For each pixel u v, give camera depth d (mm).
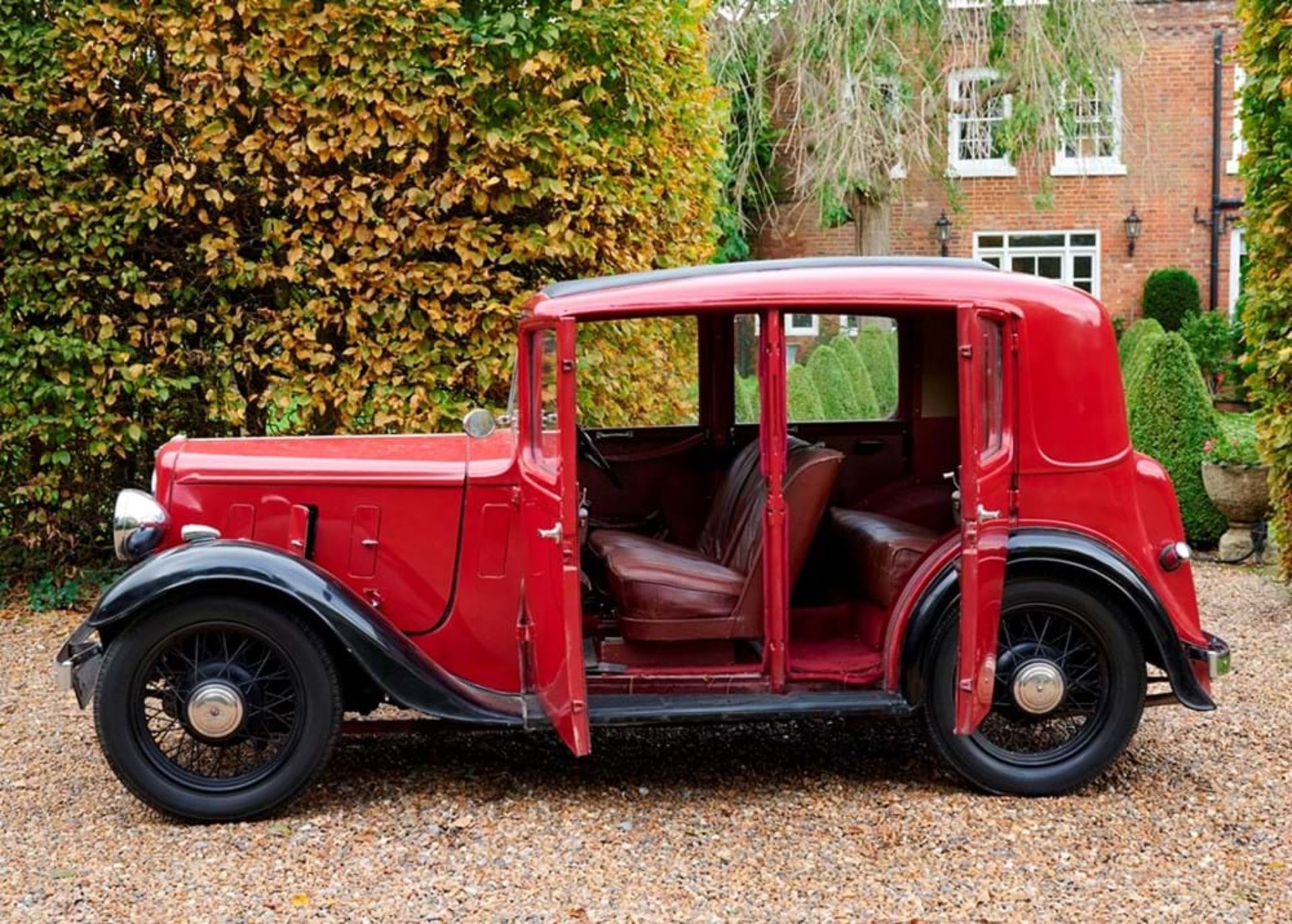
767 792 4191
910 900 3340
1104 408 4098
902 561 4188
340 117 6484
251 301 6996
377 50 6418
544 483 3902
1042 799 4090
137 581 3840
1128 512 4113
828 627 4664
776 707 4020
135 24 6555
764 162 15383
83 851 3754
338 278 6562
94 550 7512
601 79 6754
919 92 13250
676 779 4348
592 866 3576
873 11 12117
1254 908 3281
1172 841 3738
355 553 4355
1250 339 6914
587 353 5461
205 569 3859
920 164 14281
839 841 3754
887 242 14766
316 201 6520
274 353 7023
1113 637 4086
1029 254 17734
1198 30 17141
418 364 6707
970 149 16625
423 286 6605
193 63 6391
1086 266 17719
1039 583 4062
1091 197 17516
